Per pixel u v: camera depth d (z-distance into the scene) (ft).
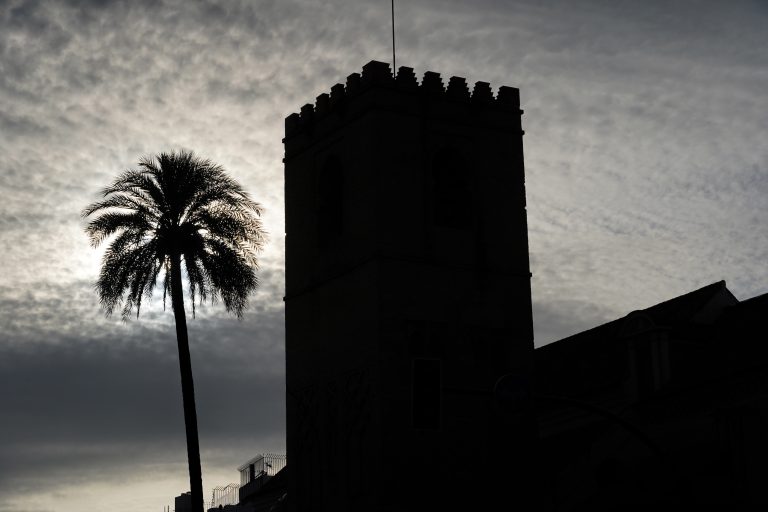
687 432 174.40
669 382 181.37
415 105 206.80
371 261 198.08
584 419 199.00
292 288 217.97
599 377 201.36
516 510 199.62
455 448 196.75
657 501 173.99
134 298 213.66
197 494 206.69
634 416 183.83
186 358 212.02
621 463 184.75
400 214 201.05
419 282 199.82
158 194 215.72
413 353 196.85
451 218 207.51
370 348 195.52
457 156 210.18
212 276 215.51
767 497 159.43
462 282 204.33
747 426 163.94
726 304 200.13
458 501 195.00
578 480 191.93
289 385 214.90
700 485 169.58
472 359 201.98
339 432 200.44
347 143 208.74
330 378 204.64
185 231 215.72
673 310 203.10
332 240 209.36
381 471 189.47
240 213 219.20
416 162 204.85
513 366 205.98
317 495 203.41
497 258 208.95
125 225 213.46
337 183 211.61
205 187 217.97
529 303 210.59
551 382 214.07
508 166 214.69
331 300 207.62
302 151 220.84
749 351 171.63
